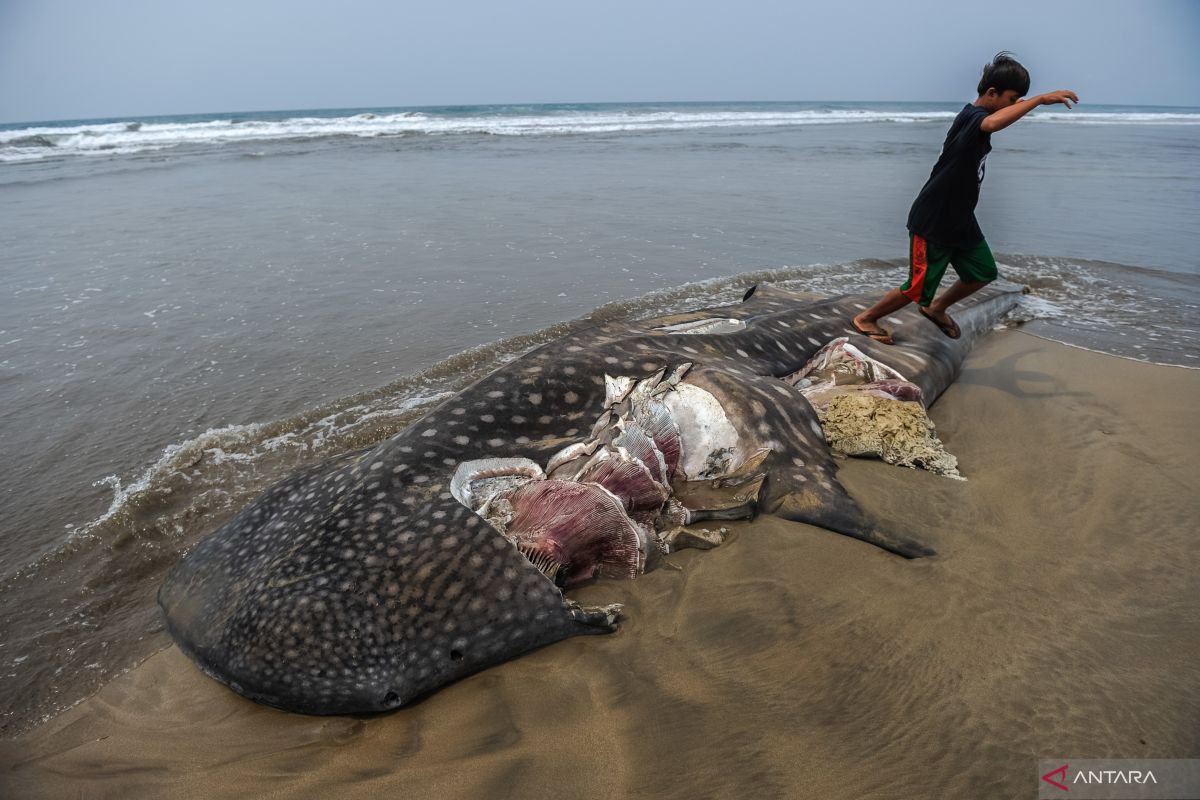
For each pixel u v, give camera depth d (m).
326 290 7.95
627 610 3.17
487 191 14.45
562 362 4.16
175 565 3.60
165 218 11.77
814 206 12.98
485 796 2.30
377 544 2.97
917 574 3.29
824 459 4.14
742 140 28.58
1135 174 17.44
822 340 5.47
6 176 17.20
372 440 4.81
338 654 2.67
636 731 2.52
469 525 3.04
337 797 2.33
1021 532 3.60
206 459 4.63
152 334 6.69
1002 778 2.24
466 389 3.91
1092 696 2.53
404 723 2.64
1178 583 3.14
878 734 2.45
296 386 5.65
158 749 2.60
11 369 5.93
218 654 2.81
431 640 2.77
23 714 2.83
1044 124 48.19
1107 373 5.59
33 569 3.67
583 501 3.34
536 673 2.83
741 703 2.62
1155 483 3.97
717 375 4.18
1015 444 4.59
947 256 5.16
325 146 25.33
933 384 5.36
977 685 2.62
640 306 7.29
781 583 3.27
